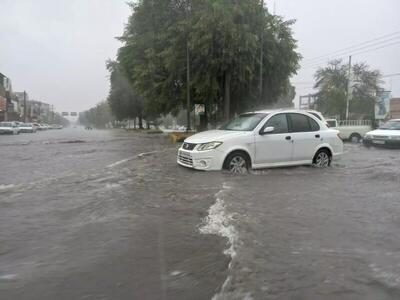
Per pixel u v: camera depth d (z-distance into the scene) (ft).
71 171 32.63
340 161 39.73
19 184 26.17
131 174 30.07
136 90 109.91
